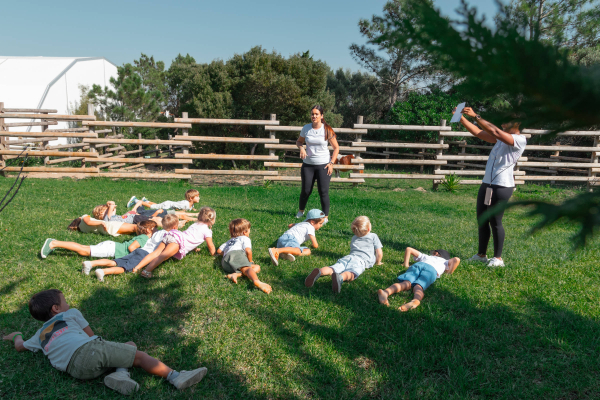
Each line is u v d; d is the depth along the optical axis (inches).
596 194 26.3
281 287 164.1
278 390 104.1
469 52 25.7
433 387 107.1
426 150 703.1
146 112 777.6
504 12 27.0
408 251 185.9
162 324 132.8
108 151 624.1
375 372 111.5
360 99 932.0
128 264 171.8
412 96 734.5
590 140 570.6
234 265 171.3
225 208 309.7
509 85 26.0
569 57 25.6
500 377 112.3
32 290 149.8
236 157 445.1
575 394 107.0
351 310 146.7
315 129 262.1
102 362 102.2
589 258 207.3
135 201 291.1
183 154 442.0
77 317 114.4
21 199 292.5
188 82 694.5
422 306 151.0
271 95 640.4
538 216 27.2
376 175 469.4
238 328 131.9
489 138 190.1
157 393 100.9
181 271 175.0
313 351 120.6
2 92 780.0
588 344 127.7
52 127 797.2
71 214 258.4
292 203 346.9
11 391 99.7
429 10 26.2
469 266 194.1
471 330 135.8
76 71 916.6
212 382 106.8
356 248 185.6
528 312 148.8
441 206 358.6
